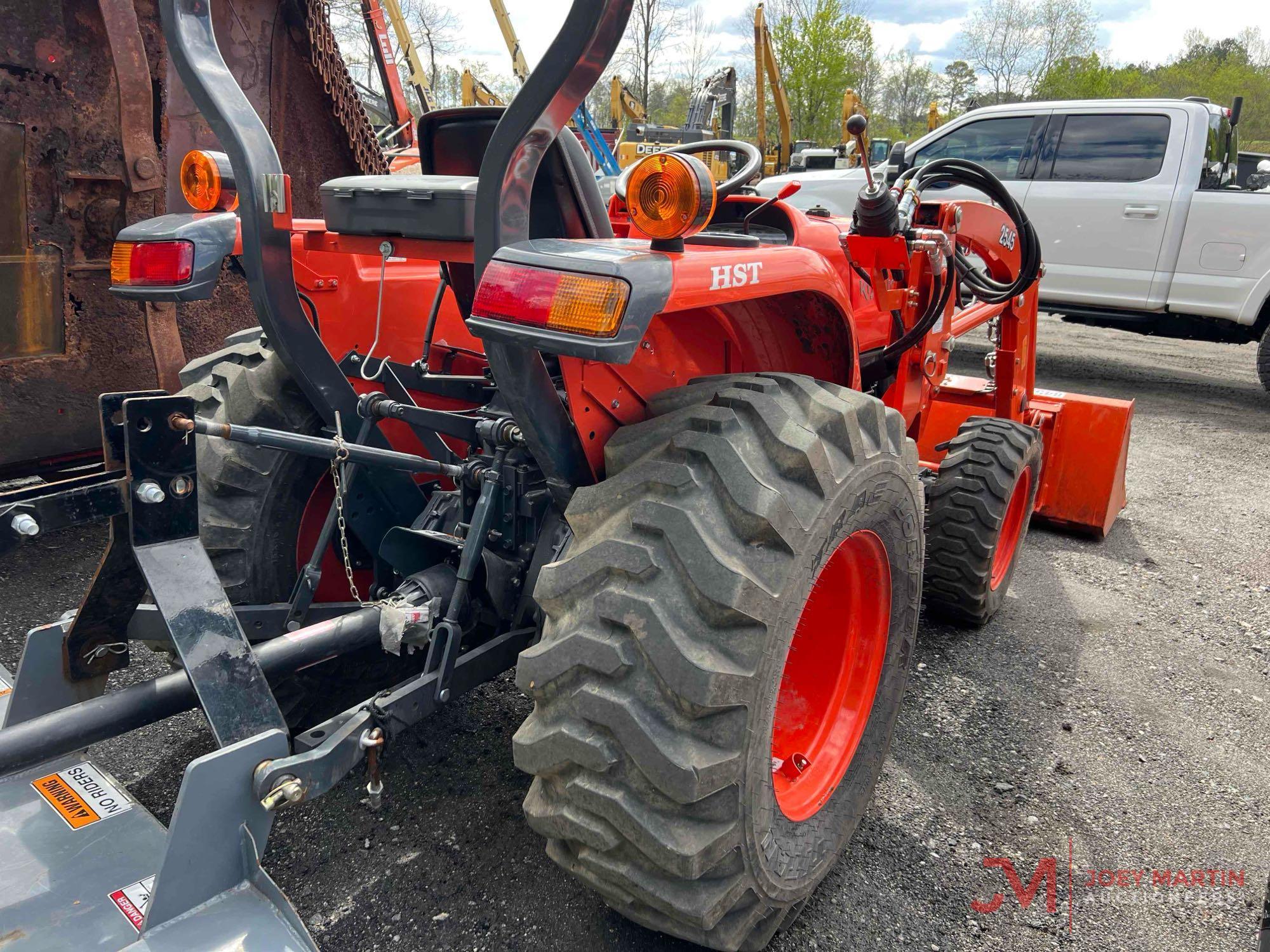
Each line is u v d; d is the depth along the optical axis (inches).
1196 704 110.7
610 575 55.6
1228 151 297.7
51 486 56.3
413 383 89.8
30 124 131.0
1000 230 137.3
